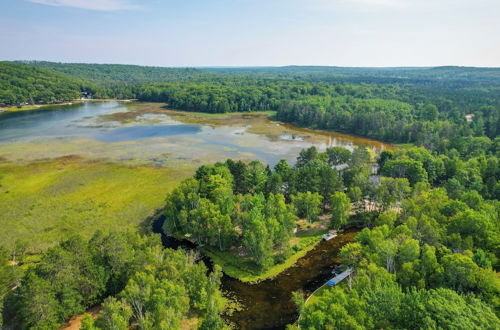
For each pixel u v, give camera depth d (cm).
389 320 4888
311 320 4878
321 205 10312
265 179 10900
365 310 4966
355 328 4569
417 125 19588
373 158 16212
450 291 4959
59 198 11350
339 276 7312
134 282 6038
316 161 12688
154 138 19800
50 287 5769
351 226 9812
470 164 12244
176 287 5988
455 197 9738
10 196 11462
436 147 16938
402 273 6106
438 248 6631
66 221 9838
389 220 8288
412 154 13362
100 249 6762
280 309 6544
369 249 6950
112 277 6600
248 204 8994
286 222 8488
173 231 9369
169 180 12988
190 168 14412
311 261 8131
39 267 5994
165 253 7038
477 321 4384
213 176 10138
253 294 6981
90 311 6444
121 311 5597
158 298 5606
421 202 8950
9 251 8175
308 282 7338
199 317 6275
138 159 15575
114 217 10150
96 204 10950
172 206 9194
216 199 9250
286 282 7356
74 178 13112
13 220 9838
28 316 5531
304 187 10519
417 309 4738
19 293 5978
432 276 5978
